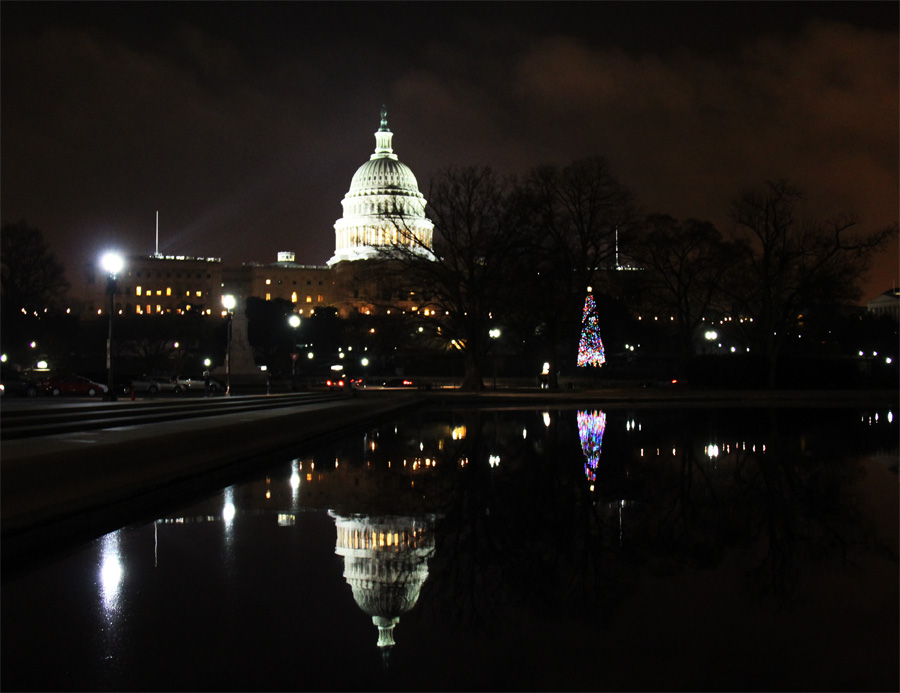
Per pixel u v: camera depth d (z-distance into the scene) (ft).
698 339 375.04
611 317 328.70
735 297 249.55
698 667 22.29
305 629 25.75
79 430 80.64
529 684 21.26
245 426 74.69
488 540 39.09
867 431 101.71
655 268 256.73
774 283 240.53
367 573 32.86
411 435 101.30
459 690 20.92
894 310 589.73
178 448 58.70
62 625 26.23
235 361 260.83
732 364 235.61
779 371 240.32
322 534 40.78
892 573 32.09
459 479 60.70
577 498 51.19
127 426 86.17
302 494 53.93
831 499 50.16
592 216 238.48
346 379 270.87
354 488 56.49
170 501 51.26
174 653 23.65
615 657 23.08
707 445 84.33
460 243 216.74
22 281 306.76
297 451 81.97
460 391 221.25
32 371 281.54
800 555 35.27
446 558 35.45
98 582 31.63
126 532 41.52
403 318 225.35
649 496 51.75
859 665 22.39
